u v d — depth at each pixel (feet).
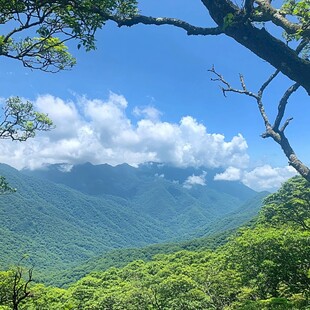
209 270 169.48
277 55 14.52
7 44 27.37
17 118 58.29
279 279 103.86
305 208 98.63
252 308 75.10
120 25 18.53
